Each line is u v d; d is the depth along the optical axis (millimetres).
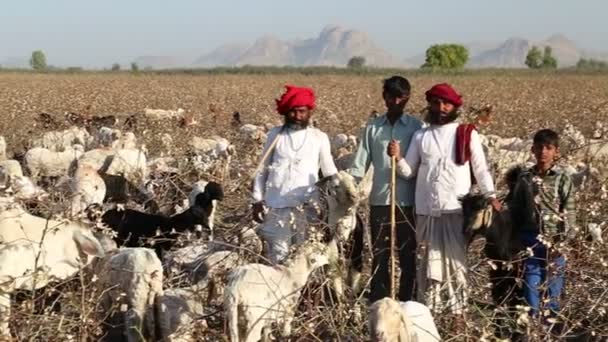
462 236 7742
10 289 7074
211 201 9945
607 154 14102
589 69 88188
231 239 9414
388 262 8242
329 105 27906
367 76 71875
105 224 9391
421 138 7867
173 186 13102
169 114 23953
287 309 7168
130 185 12469
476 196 7543
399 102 8172
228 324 7020
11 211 7770
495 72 79312
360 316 7773
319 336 7645
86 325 6973
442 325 7387
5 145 16797
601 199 9969
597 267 8328
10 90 39438
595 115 23828
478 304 8266
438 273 7707
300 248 7312
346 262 8414
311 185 8078
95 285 7566
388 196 8172
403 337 6051
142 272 7363
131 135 16438
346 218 8055
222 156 14859
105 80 60156
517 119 23484
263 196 8227
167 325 7332
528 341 7012
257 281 6996
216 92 41906
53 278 7555
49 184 13625
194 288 7961
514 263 7691
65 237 7770
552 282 7469
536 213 7609
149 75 77750
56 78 65875
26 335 6906
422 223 7844
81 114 22844
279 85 51344
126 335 7508
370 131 8289
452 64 100750
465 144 7676
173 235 9727
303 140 8133
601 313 7617
